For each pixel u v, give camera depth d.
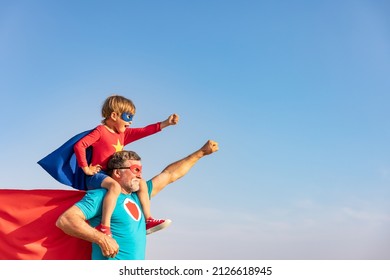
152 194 5.77
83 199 5.01
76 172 5.33
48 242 5.18
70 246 5.22
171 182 5.94
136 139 5.87
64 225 4.79
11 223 5.16
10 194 5.22
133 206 5.25
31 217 5.20
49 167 5.20
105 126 5.50
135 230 5.17
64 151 5.25
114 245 4.86
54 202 5.27
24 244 5.11
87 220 5.14
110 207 4.93
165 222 5.38
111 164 5.30
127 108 5.54
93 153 5.42
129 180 5.24
